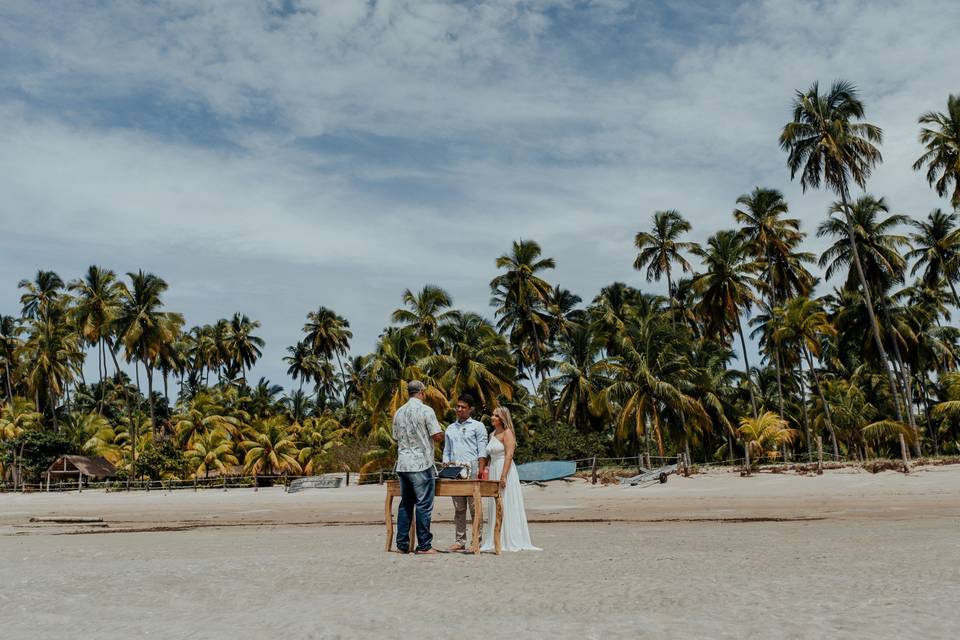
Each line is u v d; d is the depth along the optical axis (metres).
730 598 4.89
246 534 14.43
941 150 37.91
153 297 60.62
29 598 5.32
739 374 55.44
